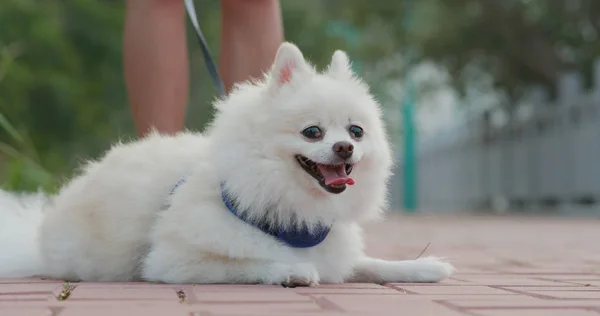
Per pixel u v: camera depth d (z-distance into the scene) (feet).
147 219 12.75
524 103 68.54
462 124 82.64
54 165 44.78
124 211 12.81
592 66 63.10
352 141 12.06
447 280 13.76
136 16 16.52
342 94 12.34
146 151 13.71
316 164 12.08
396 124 89.10
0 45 37.65
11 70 39.01
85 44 47.88
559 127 58.75
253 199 11.78
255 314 8.56
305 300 9.82
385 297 10.50
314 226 12.20
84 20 47.88
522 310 9.25
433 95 76.84
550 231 34.99
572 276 14.78
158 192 12.85
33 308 9.09
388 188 14.12
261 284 11.72
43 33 42.73
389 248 24.21
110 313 8.66
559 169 58.75
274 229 11.98
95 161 15.12
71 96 45.37
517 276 14.78
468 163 81.66
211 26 53.67
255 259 11.78
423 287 12.26
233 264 11.80
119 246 12.80
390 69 71.97
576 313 9.02
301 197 11.99
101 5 48.85
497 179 72.59
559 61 63.72
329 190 11.85
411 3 68.03
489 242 27.45
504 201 71.72
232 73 17.01
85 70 49.78
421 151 103.09
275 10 17.29
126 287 11.35
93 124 53.06
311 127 12.01
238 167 11.85
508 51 63.31
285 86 12.38
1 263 13.89
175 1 16.78
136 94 16.57
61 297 10.21
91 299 9.94
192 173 12.64
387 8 67.36
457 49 65.31
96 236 12.96
